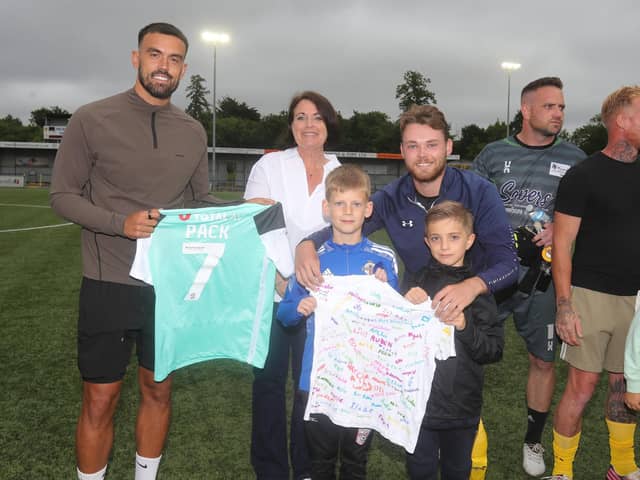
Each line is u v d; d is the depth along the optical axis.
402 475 2.83
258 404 2.66
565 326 2.48
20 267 8.12
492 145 3.19
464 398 2.09
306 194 2.75
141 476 2.50
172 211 2.22
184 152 2.42
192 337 2.34
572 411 2.56
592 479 2.78
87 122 2.26
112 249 2.32
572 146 3.05
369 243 2.31
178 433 3.22
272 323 2.64
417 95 67.94
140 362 2.44
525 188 3.03
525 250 2.86
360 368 2.12
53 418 3.35
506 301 3.00
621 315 2.48
